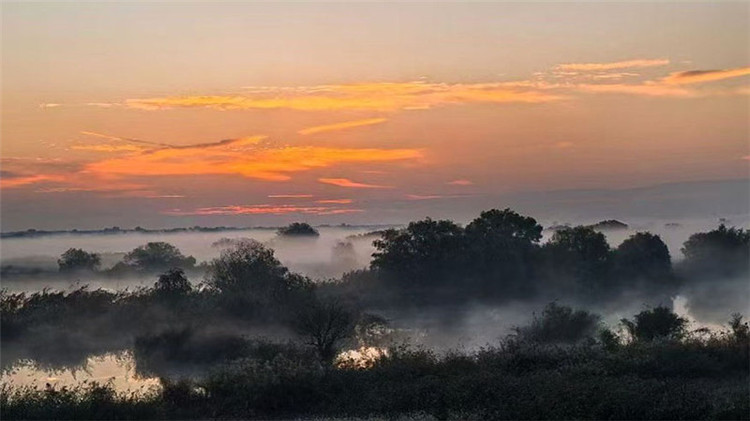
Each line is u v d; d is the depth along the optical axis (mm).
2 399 24562
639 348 29188
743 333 32062
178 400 25031
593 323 39844
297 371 25703
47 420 23453
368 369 27703
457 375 26281
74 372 38062
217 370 27688
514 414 22094
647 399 22203
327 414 23828
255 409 24391
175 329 41750
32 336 45750
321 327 37875
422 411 23484
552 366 28141
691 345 29359
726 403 22406
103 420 23641
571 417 21812
